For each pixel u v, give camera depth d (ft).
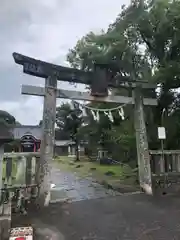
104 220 18.51
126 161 41.16
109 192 29.17
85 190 30.94
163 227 16.83
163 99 35.17
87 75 26.68
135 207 21.91
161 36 31.58
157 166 29.07
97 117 28.66
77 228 16.89
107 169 55.21
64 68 25.21
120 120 40.14
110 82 27.91
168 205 22.40
